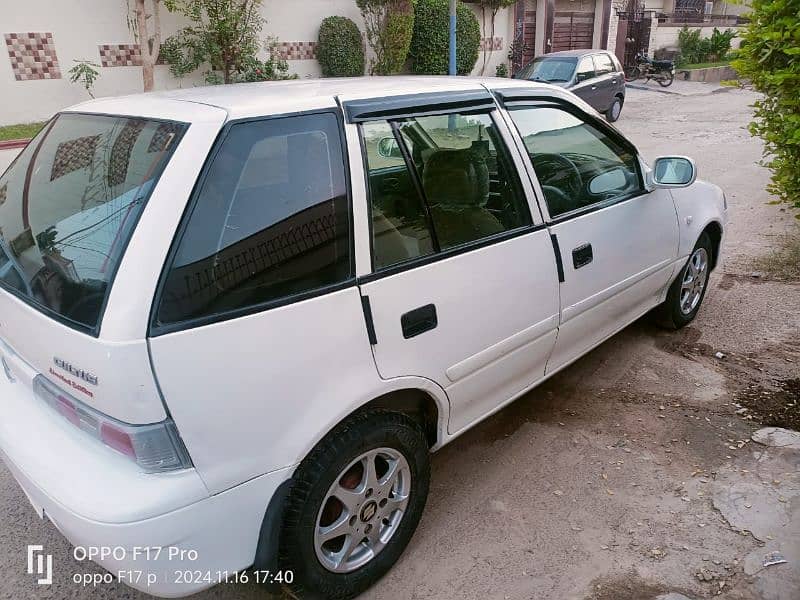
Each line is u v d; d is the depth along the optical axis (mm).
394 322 2213
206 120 1880
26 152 2592
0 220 2418
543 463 3061
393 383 2227
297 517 2023
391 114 2322
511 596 2314
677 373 3818
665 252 3762
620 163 3479
